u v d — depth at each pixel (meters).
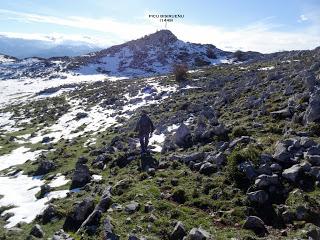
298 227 13.60
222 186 17.20
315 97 22.86
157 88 59.91
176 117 35.69
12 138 45.19
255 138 22.19
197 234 13.33
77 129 45.03
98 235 15.03
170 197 17.47
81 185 23.80
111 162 26.48
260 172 17.03
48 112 61.06
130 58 144.25
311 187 15.64
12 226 19.12
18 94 101.44
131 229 14.88
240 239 13.20
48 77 131.12
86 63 144.62
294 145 18.50
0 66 171.25
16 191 25.30
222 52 150.25
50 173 28.25
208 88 48.78
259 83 38.09
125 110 49.56
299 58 61.78
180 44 152.75
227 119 29.28
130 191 18.70
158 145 28.98
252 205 15.38
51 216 18.81
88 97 68.75
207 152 21.94
